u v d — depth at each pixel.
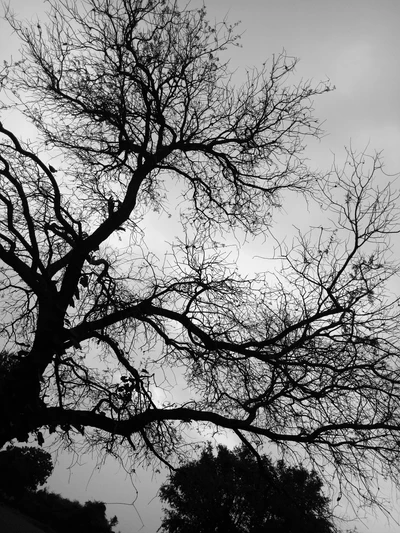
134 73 10.41
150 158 10.17
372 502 7.84
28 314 8.85
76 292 8.46
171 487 9.55
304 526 8.50
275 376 8.26
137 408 8.35
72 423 7.65
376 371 7.78
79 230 8.73
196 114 10.85
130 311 8.52
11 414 7.35
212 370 8.88
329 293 8.02
